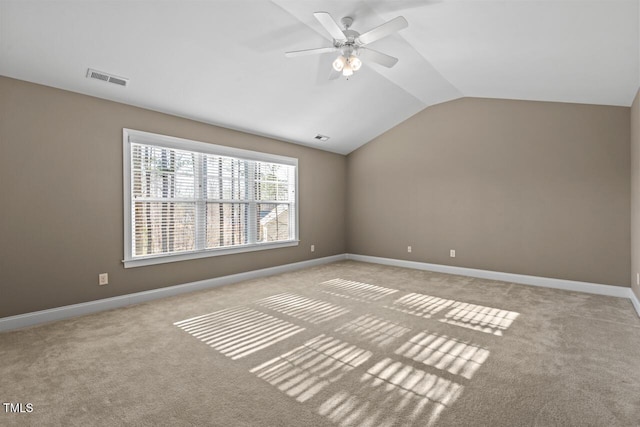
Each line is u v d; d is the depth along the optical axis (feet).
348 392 6.26
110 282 11.49
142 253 12.37
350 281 15.47
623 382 6.52
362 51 9.39
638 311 10.66
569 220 13.93
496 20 8.55
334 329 9.45
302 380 6.70
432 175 17.95
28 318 9.77
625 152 12.76
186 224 13.73
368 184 20.75
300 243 18.94
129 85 10.94
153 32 9.04
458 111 16.93
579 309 11.19
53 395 6.13
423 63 12.45
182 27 9.08
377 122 18.37
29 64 9.28
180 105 12.64
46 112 10.17
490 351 7.99
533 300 12.30
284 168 18.22
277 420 5.42
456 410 5.67
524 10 7.86
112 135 11.55
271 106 14.16
